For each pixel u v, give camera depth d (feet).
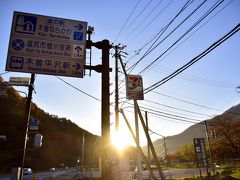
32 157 273.33
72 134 431.02
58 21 35.70
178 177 116.06
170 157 311.06
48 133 343.26
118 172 39.17
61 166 323.16
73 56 34.91
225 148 139.03
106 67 35.01
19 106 268.00
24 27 34.37
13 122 240.73
